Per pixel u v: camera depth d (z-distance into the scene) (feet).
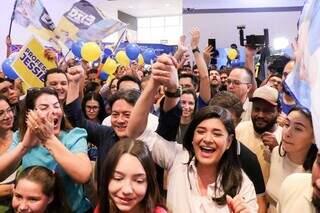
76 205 6.51
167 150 6.36
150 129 7.32
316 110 4.36
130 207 5.16
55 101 6.78
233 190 5.66
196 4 38.70
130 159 5.14
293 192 5.31
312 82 4.55
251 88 12.03
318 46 4.61
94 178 7.15
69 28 19.47
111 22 20.33
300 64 5.17
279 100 9.71
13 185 6.78
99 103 12.66
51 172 6.32
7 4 30.66
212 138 5.66
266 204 7.41
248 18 37.88
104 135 8.04
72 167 6.01
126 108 7.31
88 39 19.81
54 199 6.32
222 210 5.58
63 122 7.12
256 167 6.88
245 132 8.87
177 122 6.35
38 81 13.29
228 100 8.24
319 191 4.77
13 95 12.69
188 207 5.71
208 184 5.83
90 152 9.24
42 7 18.52
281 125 7.46
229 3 38.04
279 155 7.26
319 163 4.72
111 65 21.44
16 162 6.30
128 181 5.12
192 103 10.28
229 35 38.45
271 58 19.27
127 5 57.41
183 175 5.90
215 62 26.55
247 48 16.19
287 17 37.09
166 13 66.03
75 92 8.26
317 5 4.76
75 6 19.67
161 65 5.70
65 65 16.96
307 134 6.63
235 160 5.93
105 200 5.34
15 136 7.45
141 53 26.50
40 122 6.02
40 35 18.53
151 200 5.32
